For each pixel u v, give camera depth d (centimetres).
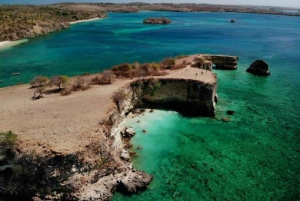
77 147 3002
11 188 3016
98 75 5809
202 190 3206
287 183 3381
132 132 4250
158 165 3616
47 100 4353
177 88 5147
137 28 17312
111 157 3359
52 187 2920
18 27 13438
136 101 5116
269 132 4547
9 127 3416
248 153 3956
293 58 9475
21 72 7594
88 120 3581
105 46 11262
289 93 6275
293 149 4094
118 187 3216
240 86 6688
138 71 5578
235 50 10631
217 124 4741
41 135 3222
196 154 3881
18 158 2947
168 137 4269
